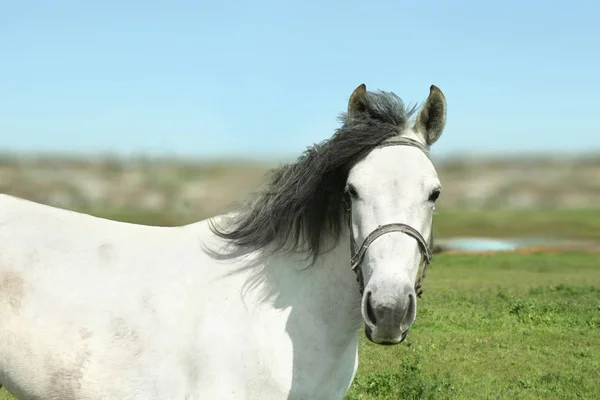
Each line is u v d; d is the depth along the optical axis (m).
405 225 3.10
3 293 3.48
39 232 3.62
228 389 3.32
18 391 3.54
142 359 3.37
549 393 7.12
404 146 3.32
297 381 3.40
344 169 3.44
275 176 3.75
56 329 3.40
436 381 7.07
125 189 17.42
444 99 3.46
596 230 38.97
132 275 3.53
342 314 3.50
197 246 3.66
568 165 43.47
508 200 44.44
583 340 9.97
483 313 12.05
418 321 10.92
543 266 24.12
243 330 3.39
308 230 3.51
